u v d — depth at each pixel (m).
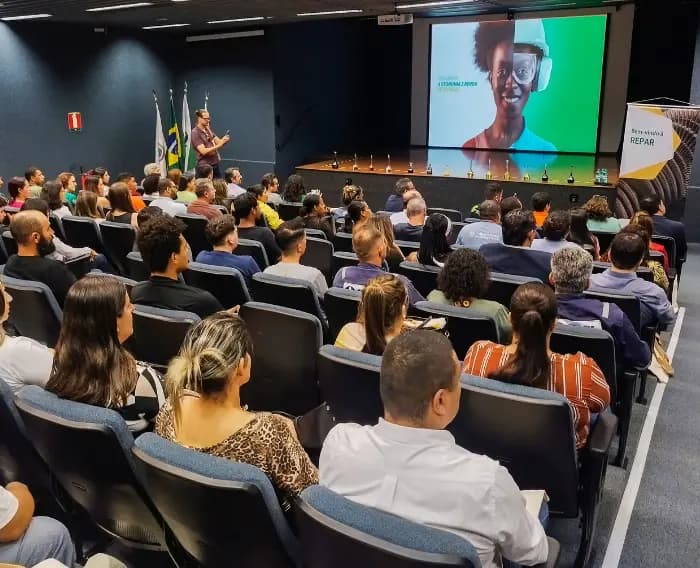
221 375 1.60
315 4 8.59
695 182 8.18
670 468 3.00
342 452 1.39
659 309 3.28
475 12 11.32
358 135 13.83
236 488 1.36
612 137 11.40
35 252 3.48
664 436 3.29
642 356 2.71
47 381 2.05
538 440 1.89
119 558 2.25
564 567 2.33
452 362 1.35
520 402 1.84
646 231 4.29
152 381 2.03
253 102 11.55
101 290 1.90
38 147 10.41
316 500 1.25
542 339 2.01
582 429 2.11
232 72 11.64
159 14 9.35
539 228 5.53
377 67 14.09
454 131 12.62
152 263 2.86
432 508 1.30
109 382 1.92
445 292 2.82
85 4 8.15
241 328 1.68
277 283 3.15
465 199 9.42
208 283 3.33
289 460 1.65
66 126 10.71
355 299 2.91
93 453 1.64
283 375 2.72
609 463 3.03
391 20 9.73
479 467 1.31
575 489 1.99
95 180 6.53
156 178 6.64
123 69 11.34
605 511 2.67
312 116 12.34
